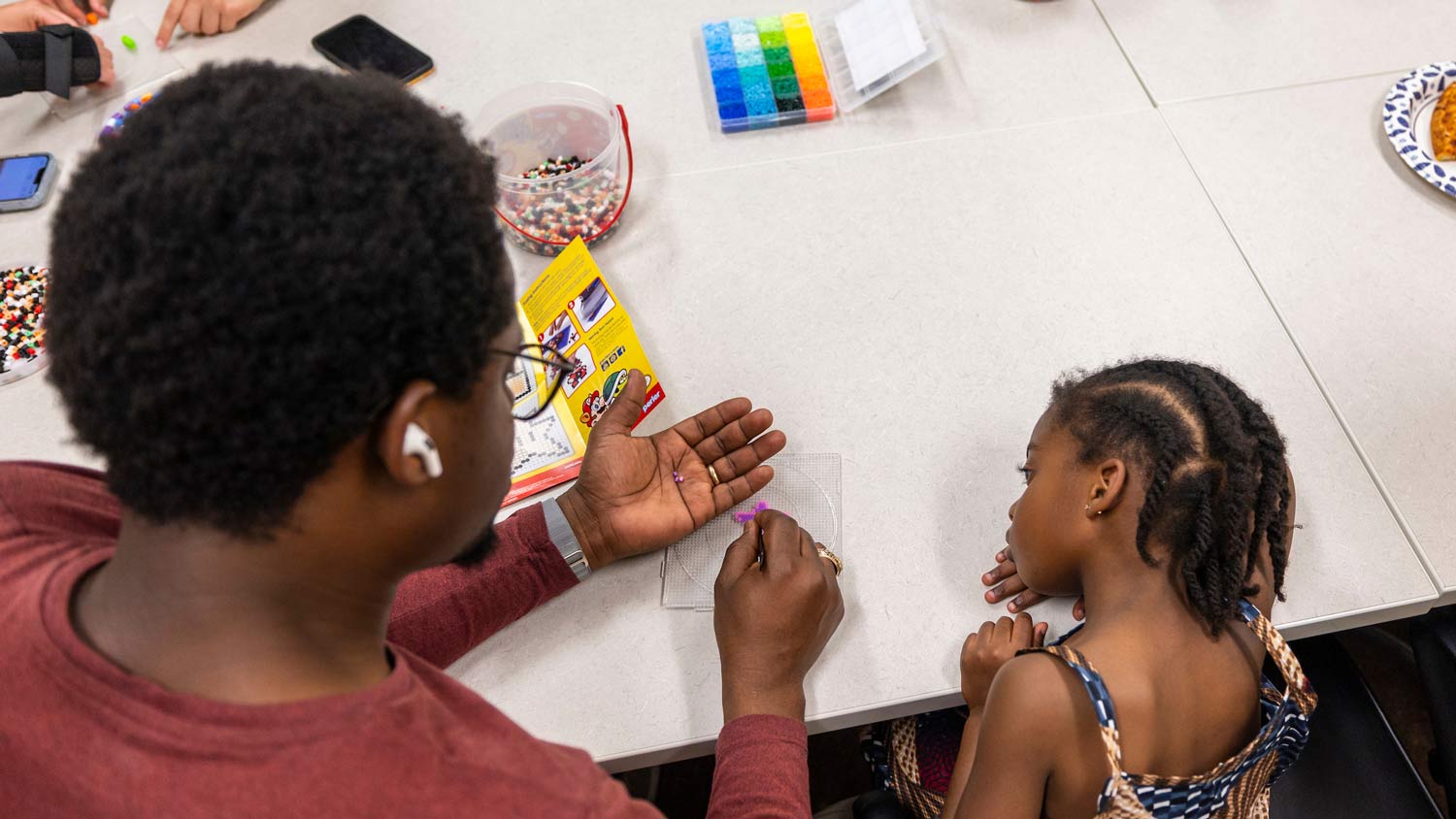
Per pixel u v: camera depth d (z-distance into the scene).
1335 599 0.91
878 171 1.27
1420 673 1.01
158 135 0.42
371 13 1.48
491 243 0.47
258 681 0.45
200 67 0.45
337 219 0.40
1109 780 0.76
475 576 0.90
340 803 0.43
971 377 1.08
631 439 0.97
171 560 0.46
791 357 1.10
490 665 0.91
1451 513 0.96
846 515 0.99
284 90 0.43
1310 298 1.12
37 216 1.27
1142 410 0.82
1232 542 0.79
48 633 0.45
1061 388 0.92
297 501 0.45
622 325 1.01
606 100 1.22
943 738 1.07
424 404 0.46
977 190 1.24
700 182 1.27
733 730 0.82
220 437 0.41
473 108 1.36
